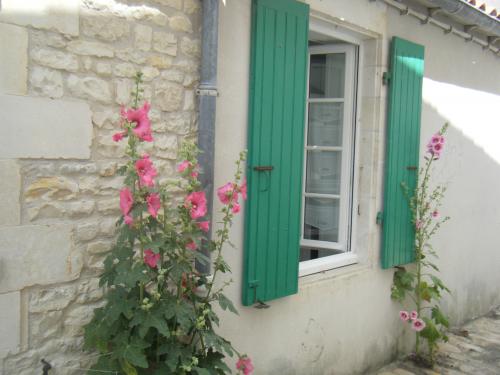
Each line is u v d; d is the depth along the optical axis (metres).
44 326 2.39
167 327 2.38
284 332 3.58
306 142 4.34
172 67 2.81
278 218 3.37
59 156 2.39
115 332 2.41
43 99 2.32
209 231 2.90
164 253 2.57
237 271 3.22
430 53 4.95
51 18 2.32
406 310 4.86
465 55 5.50
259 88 3.17
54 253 2.40
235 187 2.68
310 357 3.80
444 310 5.50
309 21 3.77
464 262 5.83
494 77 6.12
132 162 2.32
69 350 2.48
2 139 2.20
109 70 2.54
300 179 3.50
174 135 2.86
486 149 6.07
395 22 4.43
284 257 3.43
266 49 3.20
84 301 2.53
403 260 4.64
